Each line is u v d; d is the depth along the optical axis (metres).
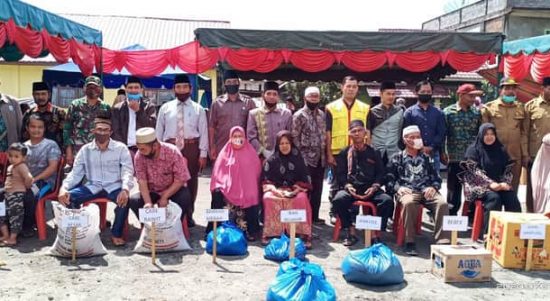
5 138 6.25
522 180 9.44
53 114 6.41
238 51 7.67
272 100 6.13
